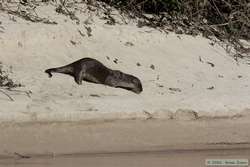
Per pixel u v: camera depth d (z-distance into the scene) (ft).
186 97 144.25
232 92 151.53
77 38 159.22
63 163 102.17
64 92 137.90
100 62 148.25
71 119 125.49
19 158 104.47
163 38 171.12
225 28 186.09
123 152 111.45
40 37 154.10
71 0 172.45
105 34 164.45
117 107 132.77
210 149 116.78
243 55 177.27
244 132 129.90
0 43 148.66
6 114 122.83
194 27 181.47
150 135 123.03
